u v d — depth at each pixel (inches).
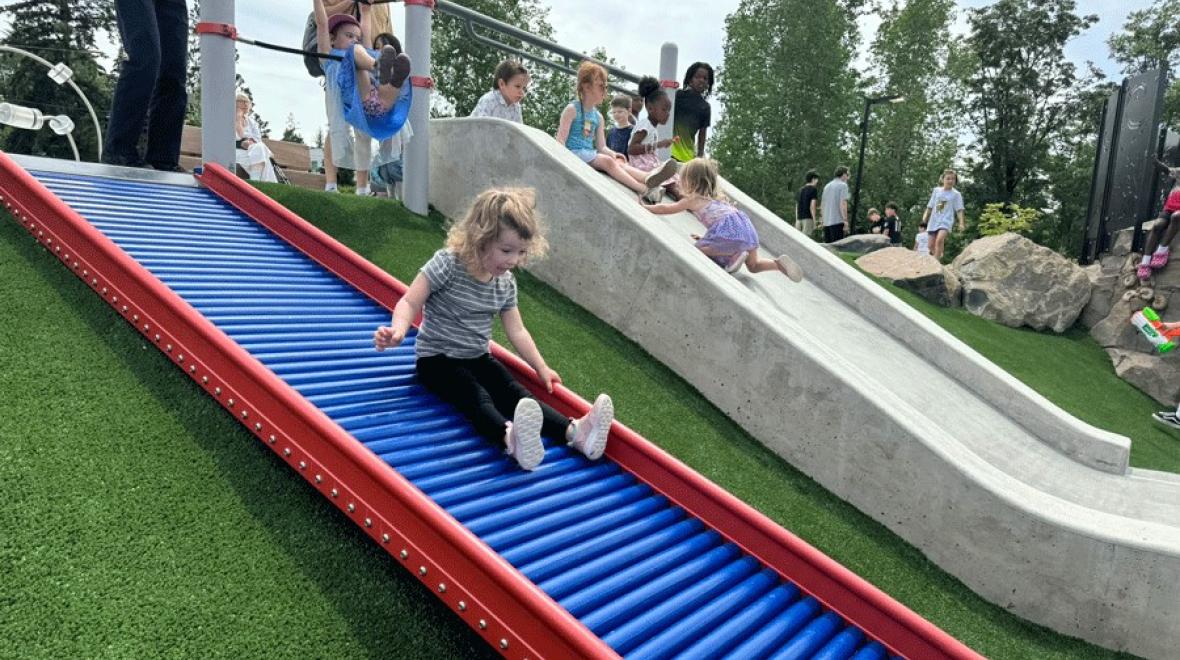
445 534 87.8
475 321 127.7
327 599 90.5
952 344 270.2
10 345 115.9
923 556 165.3
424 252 222.2
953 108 1673.2
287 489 106.0
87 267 136.2
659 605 98.6
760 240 320.2
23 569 80.5
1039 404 250.8
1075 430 244.2
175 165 213.5
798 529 158.1
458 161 249.9
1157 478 249.3
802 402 181.0
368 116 233.3
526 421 114.7
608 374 192.1
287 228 186.9
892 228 706.2
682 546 115.6
